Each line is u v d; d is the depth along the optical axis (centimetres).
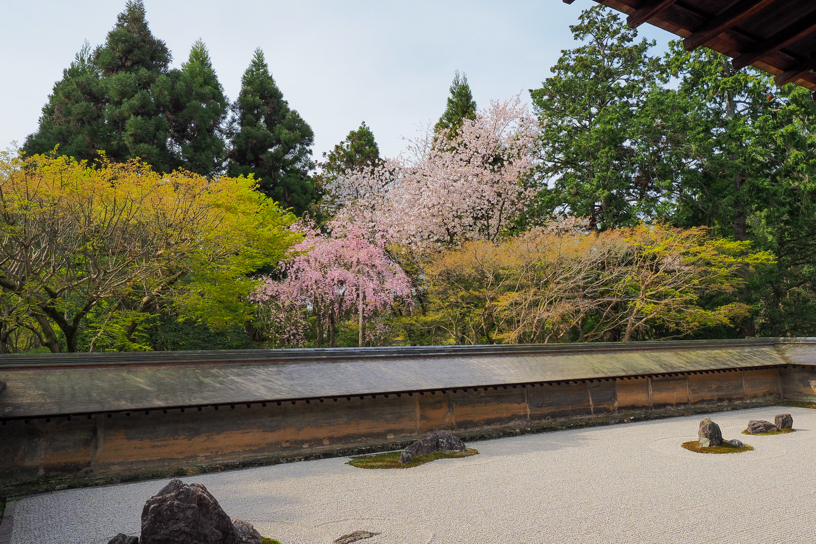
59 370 711
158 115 2419
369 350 962
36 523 530
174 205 1023
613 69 2331
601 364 1152
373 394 865
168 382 753
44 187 898
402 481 676
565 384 1096
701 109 2195
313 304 1862
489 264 1605
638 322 1631
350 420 876
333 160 2891
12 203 870
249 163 2912
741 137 2091
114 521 534
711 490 622
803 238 2388
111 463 707
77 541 481
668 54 2320
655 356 1252
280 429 820
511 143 2133
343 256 1772
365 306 1773
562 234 1833
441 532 496
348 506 575
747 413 1227
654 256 1673
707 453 816
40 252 916
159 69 2736
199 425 765
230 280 1165
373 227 1967
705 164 2028
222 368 815
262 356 861
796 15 251
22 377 684
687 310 1619
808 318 2325
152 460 730
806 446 857
